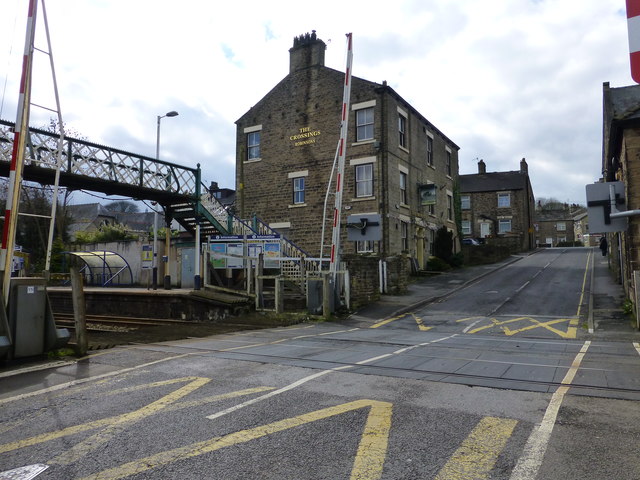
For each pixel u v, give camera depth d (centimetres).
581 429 454
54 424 492
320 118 2756
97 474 372
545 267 3222
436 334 1250
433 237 3219
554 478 354
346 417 498
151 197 2030
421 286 2434
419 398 568
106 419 504
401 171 2711
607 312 1565
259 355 861
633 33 215
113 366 769
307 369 734
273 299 1761
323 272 1630
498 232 5678
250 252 1977
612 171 1998
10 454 416
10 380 679
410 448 414
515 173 5919
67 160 1620
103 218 6725
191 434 455
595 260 3544
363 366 757
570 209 10038
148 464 389
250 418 500
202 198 2208
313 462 388
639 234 1420
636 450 403
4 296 780
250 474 368
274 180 2888
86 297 1969
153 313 1784
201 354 873
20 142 811
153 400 571
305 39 2839
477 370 725
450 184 3600
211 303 1652
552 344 1040
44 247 3616
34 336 811
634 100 1844
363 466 379
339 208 1683
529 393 584
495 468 371
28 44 824
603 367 745
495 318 1570
